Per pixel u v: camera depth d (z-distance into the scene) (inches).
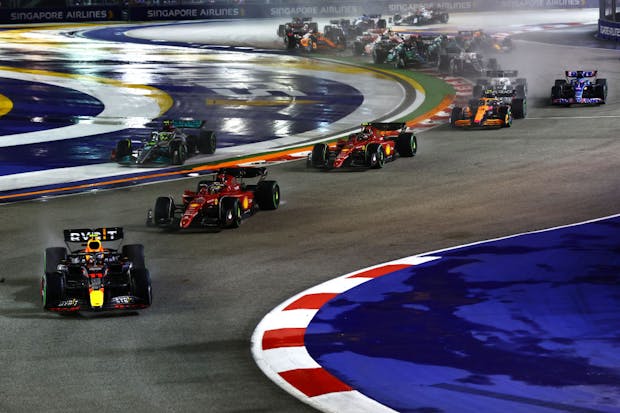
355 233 2160.4
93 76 5634.8
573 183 2647.6
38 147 3617.1
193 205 2209.6
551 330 1462.8
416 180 2770.7
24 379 1286.9
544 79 5147.6
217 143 3683.6
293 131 3917.3
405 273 1809.8
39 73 5777.6
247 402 1192.8
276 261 1936.5
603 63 5733.3
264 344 1432.1
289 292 1716.3
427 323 1509.6
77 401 1202.6
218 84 5285.4
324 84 5251.0
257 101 4717.0
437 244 2034.9
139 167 3181.6
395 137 3184.1
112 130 3991.1
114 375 1300.4
